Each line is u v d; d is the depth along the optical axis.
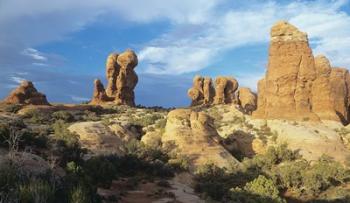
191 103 122.19
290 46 86.12
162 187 53.69
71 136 61.91
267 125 83.81
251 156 77.94
